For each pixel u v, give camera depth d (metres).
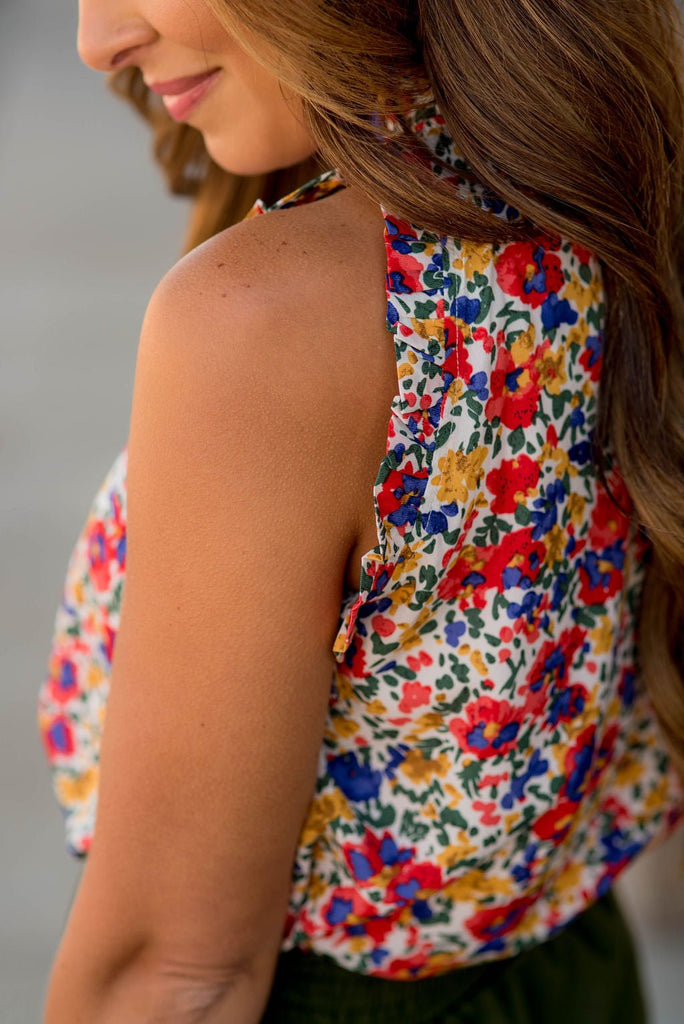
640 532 0.93
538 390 0.85
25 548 2.89
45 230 4.83
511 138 0.82
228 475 0.78
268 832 0.84
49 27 7.28
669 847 1.86
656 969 1.92
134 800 0.83
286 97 0.84
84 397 3.62
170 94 0.85
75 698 1.05
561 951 1.08
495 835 0.89
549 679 0.89
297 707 0.82
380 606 0.83
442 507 0.81
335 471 0.79
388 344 0.79
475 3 0.81
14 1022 1.79
